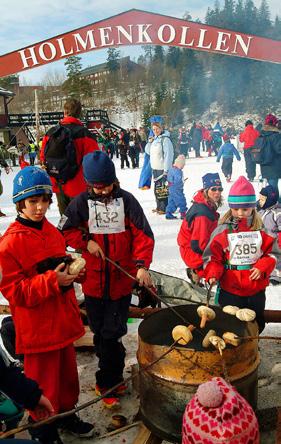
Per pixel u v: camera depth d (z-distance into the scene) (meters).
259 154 10.03
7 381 2.04
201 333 2.81
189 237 4.25
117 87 94.38
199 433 2.06
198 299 4.09
